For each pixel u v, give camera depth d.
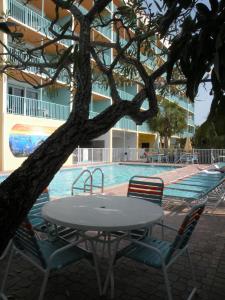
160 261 2.74
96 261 3.05
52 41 2.81
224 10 1.26
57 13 2.43
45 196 4.22
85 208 3.20
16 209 1.30
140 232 3.56
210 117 1.26
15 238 2.72
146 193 4.56
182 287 3.20
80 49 1.77
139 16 2.93
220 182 7.75
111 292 2.97
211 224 5.56
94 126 1.62
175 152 23.16
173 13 1.54
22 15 15.52
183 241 2.85
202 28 1.29
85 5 15.48
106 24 2.67
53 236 3.43
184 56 1.36
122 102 1.82
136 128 29.28
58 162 1.45
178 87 3.72
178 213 6.34
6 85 15.37
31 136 16.88
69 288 3.13
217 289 3.18
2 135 15.17
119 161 24.44
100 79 4.14
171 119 26.20
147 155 24.27
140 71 2.20
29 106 17.09
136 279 3.35
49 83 2.97
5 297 2.78
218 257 4.00
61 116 19.53
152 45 3.87
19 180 1.34
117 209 3.17
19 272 3.43
